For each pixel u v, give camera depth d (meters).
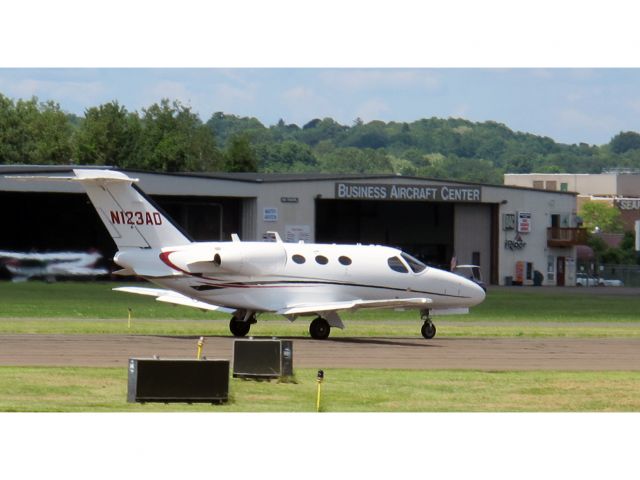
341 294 116.25
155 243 111.19
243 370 76.81
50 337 106.75
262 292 113.38
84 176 108.56
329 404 68.81
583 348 112.12
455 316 166.50
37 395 68.12
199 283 111.75
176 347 99.12
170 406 66.00
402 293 118.75
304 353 98.00
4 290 191.75
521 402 72.31
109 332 116.06
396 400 71.19
